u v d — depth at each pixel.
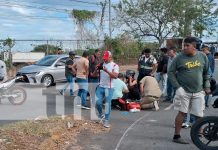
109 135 8.55
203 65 7.72
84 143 7.80
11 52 25.47
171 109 12.20
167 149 7.50
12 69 24.70
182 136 8.46
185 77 7.71
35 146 6.89
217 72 27.98
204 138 7.91
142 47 40.72
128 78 12.91
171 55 13.15
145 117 10.80
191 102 7.79
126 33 40.50
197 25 42.50
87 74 12.15
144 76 12.69
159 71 14.03
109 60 9.44
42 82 18.30
